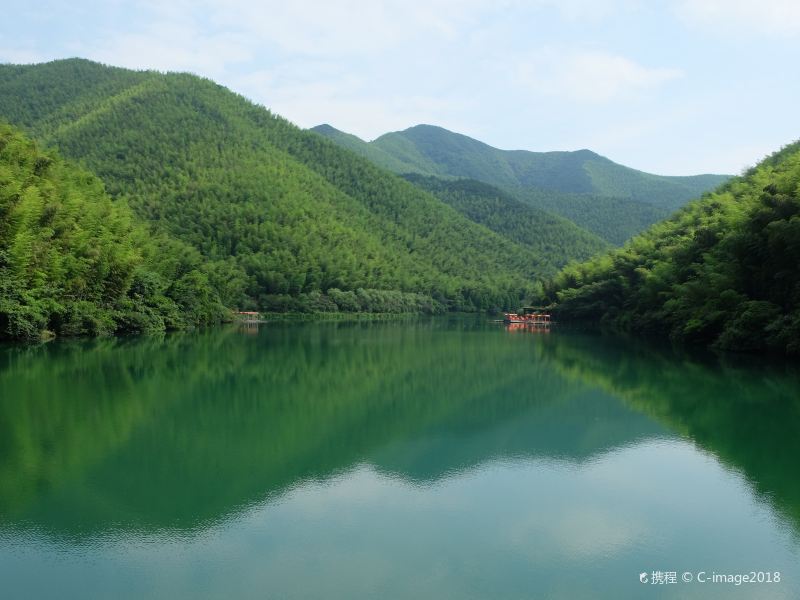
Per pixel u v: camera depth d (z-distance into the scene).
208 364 44.09
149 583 12.42
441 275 171.75
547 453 21.81
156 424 25.69
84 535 14.70
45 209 53.31
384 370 43.41
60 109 196.12
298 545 14.17
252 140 197.62
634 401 31.05
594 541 14.47
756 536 14.73
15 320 47.66
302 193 168.75
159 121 182.75
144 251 75.50
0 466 19.67
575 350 57.22
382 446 22.83
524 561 13.45
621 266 91.12
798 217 40.78
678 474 19.30
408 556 13.66
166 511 16.16
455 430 25.36
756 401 29.80
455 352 56.06
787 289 44.03
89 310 57.50
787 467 19.89
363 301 137.62
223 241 127.88
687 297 57.50
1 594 11.97
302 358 49.81
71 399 29.69
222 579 12.62
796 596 12.16
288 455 21.45
